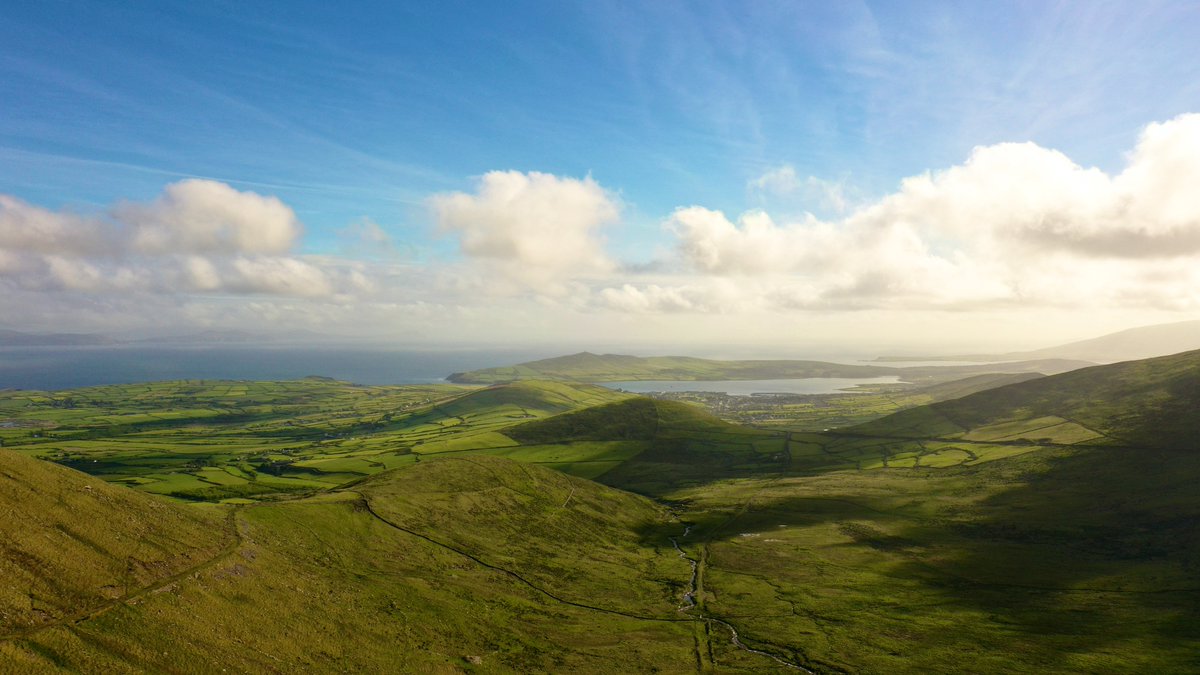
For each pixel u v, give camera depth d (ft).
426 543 358.02
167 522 239.50
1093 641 277.85
